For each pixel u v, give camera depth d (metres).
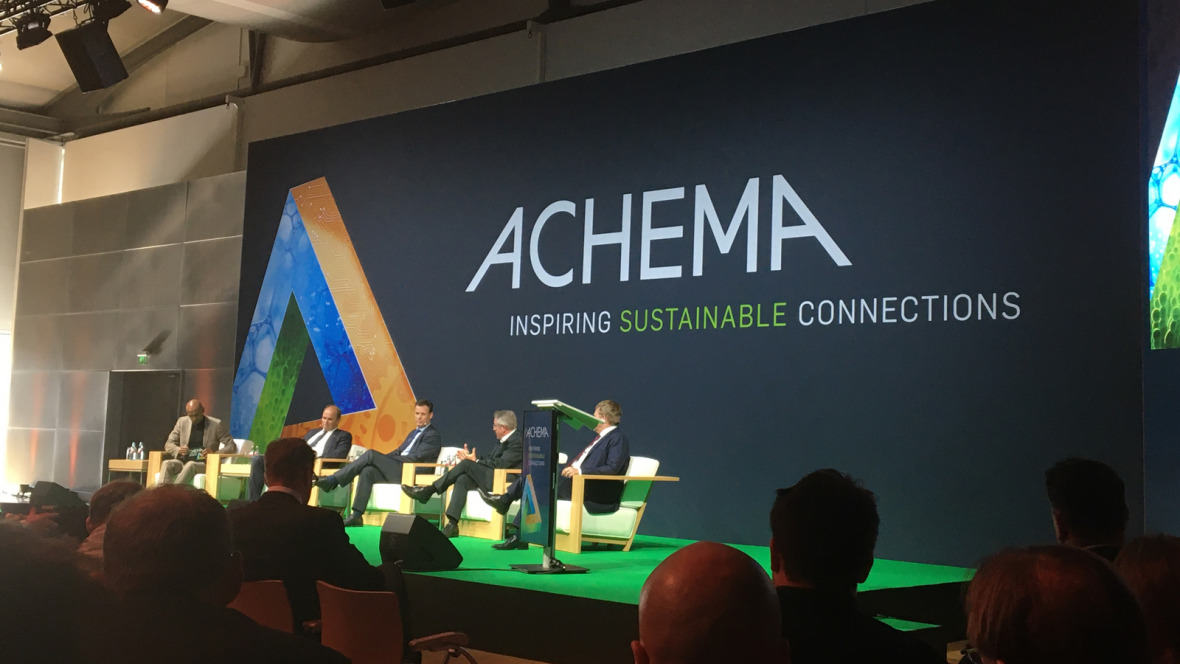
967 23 6.18
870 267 6.45
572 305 7.94
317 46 10.98
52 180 13.64
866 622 1.66
